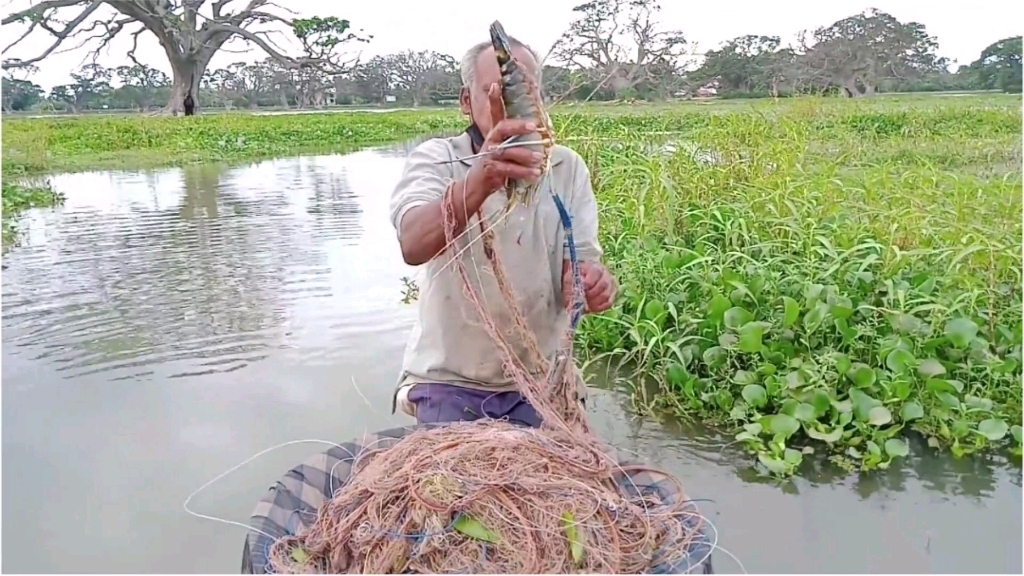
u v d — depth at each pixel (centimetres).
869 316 364
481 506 188
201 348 415
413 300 487
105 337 432
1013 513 262
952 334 332
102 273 565
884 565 236
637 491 213
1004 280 390
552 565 180
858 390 313
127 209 859
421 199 225
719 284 405
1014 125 995
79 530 262
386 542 186
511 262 245
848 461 295
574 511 189
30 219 794
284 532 199
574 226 258
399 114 2828
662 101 820
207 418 338
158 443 317
